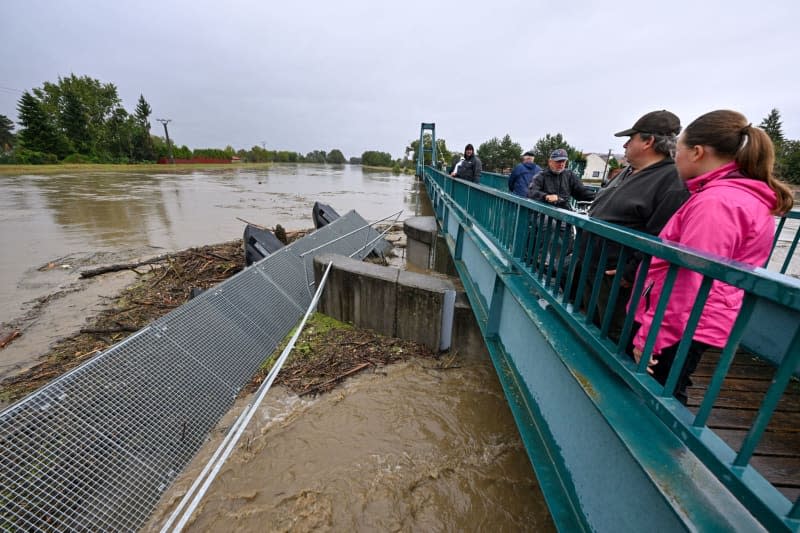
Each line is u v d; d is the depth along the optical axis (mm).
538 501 2561
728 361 877
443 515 2453
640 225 1758
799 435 1799
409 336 4473
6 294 6070
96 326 4926
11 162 41812
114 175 37000
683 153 1422
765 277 739
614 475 1310
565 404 1737
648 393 1140
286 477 2699
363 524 2383
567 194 3916
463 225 4539
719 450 893
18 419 2434
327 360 4121
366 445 2992
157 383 3182
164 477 2693
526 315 2275
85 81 55469
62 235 10477
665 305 1128
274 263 5645
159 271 7004
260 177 43094
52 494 2314
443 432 3150
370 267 4820
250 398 3564
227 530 2342
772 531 747
